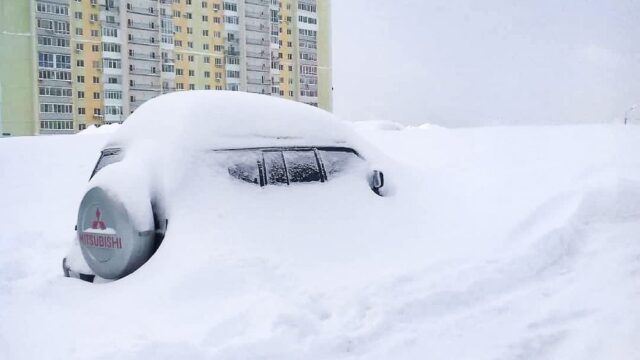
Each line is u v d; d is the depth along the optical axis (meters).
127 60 55.94
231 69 62.81
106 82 54.94
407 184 6.46
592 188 6.86
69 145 14.99
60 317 4.21
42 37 50.88
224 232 4.60
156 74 58.09
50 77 51.62
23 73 50.34
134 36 56.53
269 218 4.92
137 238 4.50
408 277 4.88
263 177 5.16
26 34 50.25
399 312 4.30
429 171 7.22
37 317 4.27
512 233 5.98
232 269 4.35
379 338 3.96
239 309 4.02
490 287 4.86
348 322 4.11
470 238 5.91
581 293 4.68
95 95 54.69
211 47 61.84
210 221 4.62
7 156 14.05
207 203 4.71
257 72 64.38
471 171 8.33
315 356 3.66
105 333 3.86
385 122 18.17
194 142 4.91
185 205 4.63
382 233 5.52
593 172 7.86
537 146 10.22
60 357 3.56
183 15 59.72
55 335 3.90
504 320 4.27
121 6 55.12
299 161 5.50
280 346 3.68
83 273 4.96
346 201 5.58
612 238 5.87
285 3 66.50
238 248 4.54
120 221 4.54
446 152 10.39
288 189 5.28
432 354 3.74
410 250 5.46
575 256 5.62
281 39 66.56
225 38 62.47
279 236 4.84
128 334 3.80
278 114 5.63
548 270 5.34
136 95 57.00
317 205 5.33
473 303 4.62
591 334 3.94
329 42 71.00
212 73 62.19
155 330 3.83
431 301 4.51
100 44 54.56
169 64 58.88
